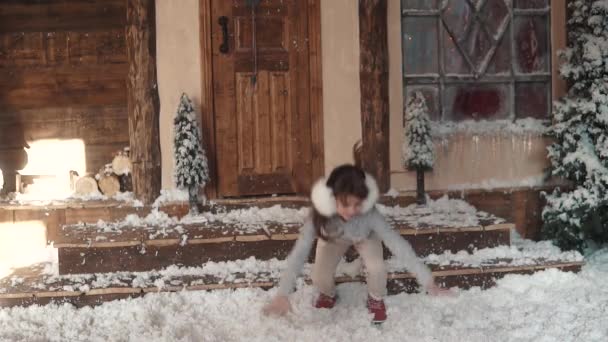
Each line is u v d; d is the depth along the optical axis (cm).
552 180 592
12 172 592
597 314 407
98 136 593
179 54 561
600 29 545
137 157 552
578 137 545
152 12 554
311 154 579
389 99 578
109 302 430
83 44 589
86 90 591
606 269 491
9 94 589
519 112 600
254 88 574
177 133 534
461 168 585
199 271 464
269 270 464
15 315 416
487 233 490
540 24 599
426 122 552
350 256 470
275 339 376
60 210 551
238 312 416
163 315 414
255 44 572
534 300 434
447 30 593
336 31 573
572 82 584
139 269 468
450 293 365
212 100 567
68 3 588
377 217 384
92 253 464
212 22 566
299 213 552
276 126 579
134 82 554
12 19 587
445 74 594
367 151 573
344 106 577
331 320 404
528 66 598
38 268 492
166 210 552
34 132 592
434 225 492
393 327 392
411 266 374
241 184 576
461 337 374
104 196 571
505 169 590
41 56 589
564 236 537
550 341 372
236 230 491
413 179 581
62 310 422
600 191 533
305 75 577
